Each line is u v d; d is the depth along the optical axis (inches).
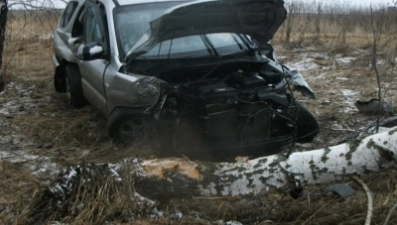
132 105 209.3
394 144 158.1
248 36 241.8
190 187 162.1
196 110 193.2
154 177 161.8
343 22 594.9
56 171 203.2
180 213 160.2
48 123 263.3
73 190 161.2
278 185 161.5
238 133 197.0
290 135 205.8
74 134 246.5
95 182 161.2
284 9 203.3
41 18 364.2
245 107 195.9
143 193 163.8
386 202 159.8
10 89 340.5
